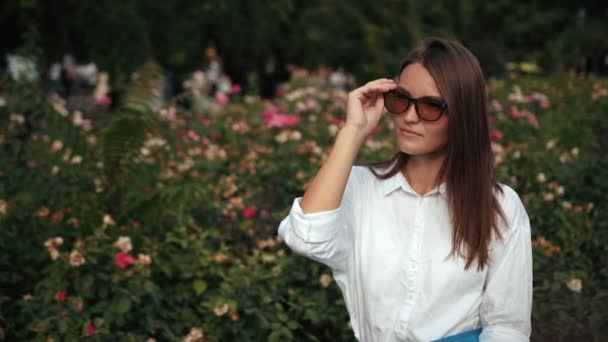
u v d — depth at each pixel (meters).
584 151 4.72
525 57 20.77
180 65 9.64
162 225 3.10
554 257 2.79
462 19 19.83
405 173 1.53
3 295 2.68
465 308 1.46
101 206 3.16
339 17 11.36
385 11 11.73
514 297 1.47
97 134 4.03
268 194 3.49
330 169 1.41
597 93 6.57
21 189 3.20
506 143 4.78
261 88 11.48
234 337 2.58
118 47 8.45
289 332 2.51
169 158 3.82
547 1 24.08
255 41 10.61
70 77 9.85
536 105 6.02
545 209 3.07
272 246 3.11
